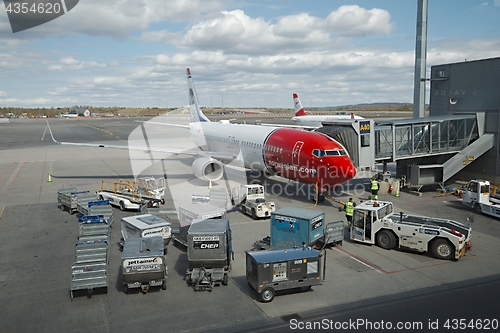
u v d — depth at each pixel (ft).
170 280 61.67
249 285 58.49
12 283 60.54
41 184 139.44
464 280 59.93
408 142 123.44
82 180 146.30
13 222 93.81
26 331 46.78
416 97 149.59
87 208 91.56
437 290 56.54
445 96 143.64
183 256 72.43
